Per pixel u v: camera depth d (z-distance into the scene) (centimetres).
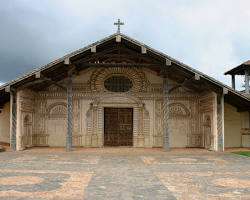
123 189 657
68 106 1467
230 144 1748
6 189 649
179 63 1383
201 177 799
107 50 1495
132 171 891
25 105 1556
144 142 1697
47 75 1523
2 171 878
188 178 784
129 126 1745
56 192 625
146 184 708
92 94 1716
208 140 1639
